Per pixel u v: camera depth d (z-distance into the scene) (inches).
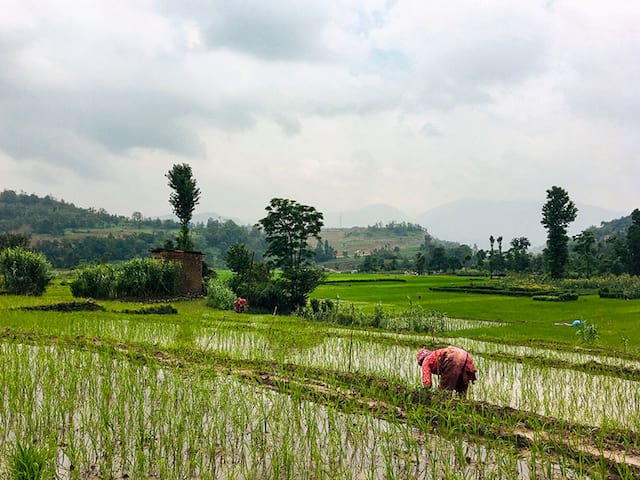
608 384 474.9
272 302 1528.1
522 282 3270.2
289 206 1717.5
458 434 313.7
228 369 470.9
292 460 264.2
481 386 458.3
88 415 329.7
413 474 262.2
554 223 3671.3
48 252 5703.7
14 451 269.7
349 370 505.7
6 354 454.9
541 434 307.9
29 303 1028.5
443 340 791.1
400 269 6520.7
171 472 254.7
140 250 6343.5
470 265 7485.2
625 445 305.1
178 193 2164.1
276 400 368.5
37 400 352.2
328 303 1466.5
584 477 261.3
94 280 1342.3
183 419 303.6
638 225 4202.8
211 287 1469.0
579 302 2028.8
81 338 607.2
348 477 254.4
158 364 463.5
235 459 275.6
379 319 1155.3
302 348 642.2
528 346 757.9
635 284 2620.6
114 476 252.7
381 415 347.6
